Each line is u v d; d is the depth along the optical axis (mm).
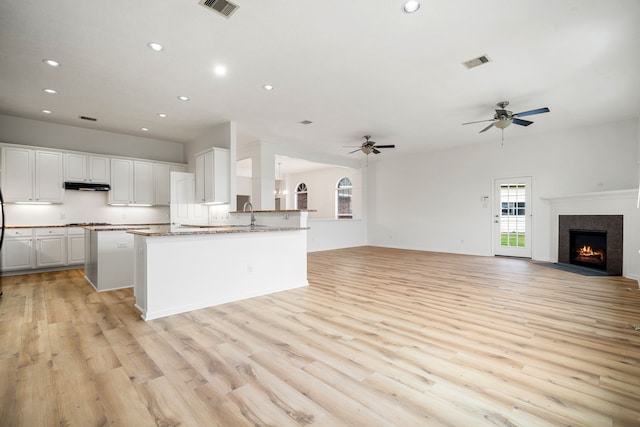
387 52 3189
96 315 3004
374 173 9680
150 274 2926
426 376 1870
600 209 5184
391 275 4957
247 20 2662
